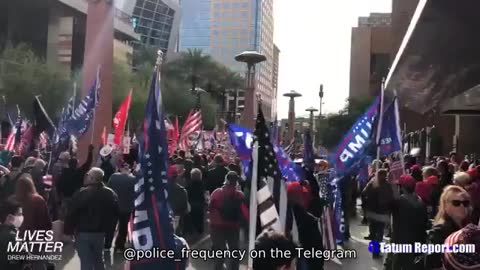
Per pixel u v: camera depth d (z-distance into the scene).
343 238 11.48
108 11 19.41
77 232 7.12
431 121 47.28
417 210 7.17
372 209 10.34
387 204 7.45
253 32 126.88
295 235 5.64
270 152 5.59
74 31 62.97
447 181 11.38
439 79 28.47
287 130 37.00
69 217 7.09
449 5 14.41
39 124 14.15
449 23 16.47
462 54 21.33
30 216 6.59
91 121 14.11
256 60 27.09
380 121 10.05
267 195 5.35
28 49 48.78
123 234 10.28
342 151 10.12
